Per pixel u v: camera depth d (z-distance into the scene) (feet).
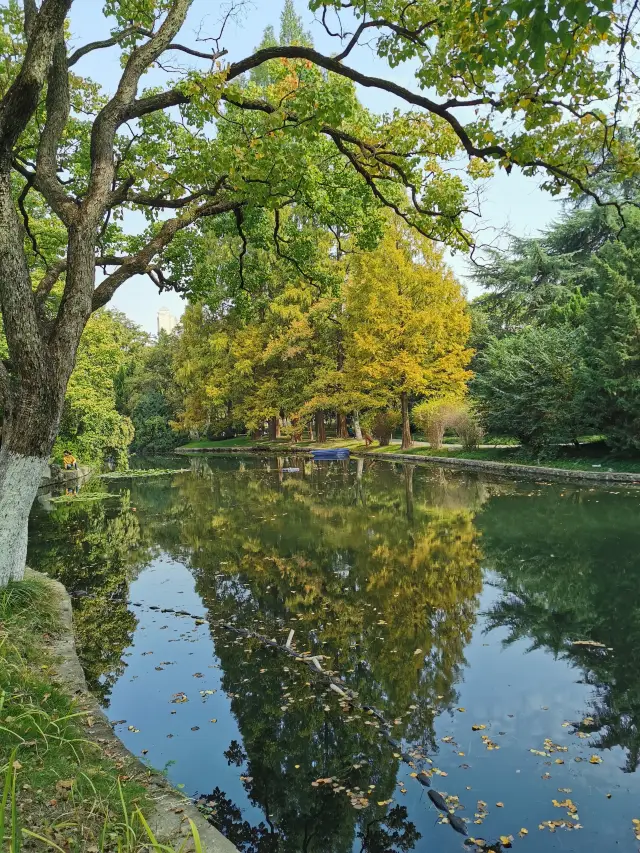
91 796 10.75
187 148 30.63
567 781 13.29
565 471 62.34
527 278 108.06
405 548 36.19
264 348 120.78
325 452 102.58
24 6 22.90
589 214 106.22
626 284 58.54
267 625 24.26
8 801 10.03
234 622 24.84
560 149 23.73
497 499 50.96
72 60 24.07
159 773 12.71
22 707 13.19
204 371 138.00
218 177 29.07
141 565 35.55
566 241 113.91
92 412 85.15
